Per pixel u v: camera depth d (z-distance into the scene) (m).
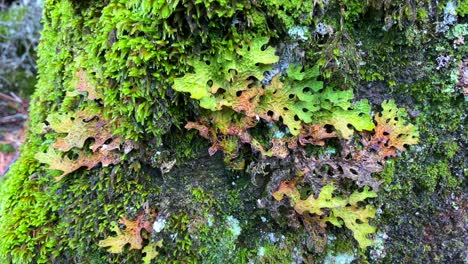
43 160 0.22
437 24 0.20
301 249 0.22
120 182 0.22
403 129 0.21
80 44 0.24
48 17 0.28
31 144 0.27
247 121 0.20
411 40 0.21
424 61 0.21
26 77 0.64
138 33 0.19
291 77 0.20
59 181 0.23
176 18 0.19
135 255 0.21
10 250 0.22
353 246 0.22
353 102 0.21
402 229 0.23
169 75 0.20
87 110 0.22
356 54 0.20
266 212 0.22
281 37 0.20
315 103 0.21
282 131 0.21
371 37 0.21
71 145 0.21
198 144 0.22
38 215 0.23
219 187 0.22
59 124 0.21
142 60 0.19
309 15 0.20
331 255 0.22
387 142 0.22
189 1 0.18
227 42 0.19
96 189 0.22
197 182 0.22
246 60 0.20
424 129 0.22
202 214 0.22
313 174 0.21
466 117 0.22
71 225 0.22
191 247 0.22
